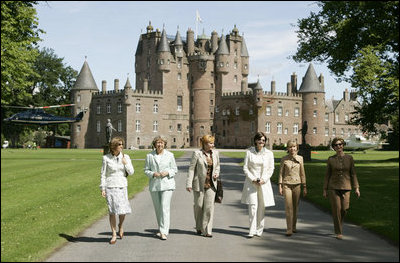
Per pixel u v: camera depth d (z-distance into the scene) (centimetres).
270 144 10506
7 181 2481
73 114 11056
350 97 12575
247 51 11931
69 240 1064
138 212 1468
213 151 1116
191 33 11738
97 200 1736
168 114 11125
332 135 12119
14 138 10212
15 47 3092
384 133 4991
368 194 1772
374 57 3419
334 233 1120
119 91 10494
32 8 3259
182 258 889
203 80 11356
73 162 4166
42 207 1563
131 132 10344
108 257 904
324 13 3253
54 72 10875
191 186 1114
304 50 3494
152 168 1099
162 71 11069
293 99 10919
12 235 1116
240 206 1579
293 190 1124
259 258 884
